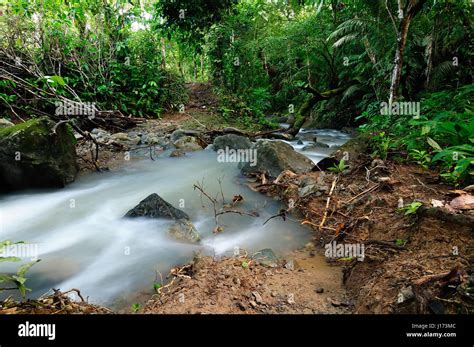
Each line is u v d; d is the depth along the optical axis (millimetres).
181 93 9094
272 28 9391
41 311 1716
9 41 6805
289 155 4328
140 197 3787
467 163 2453
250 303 1839
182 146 5844
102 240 2811
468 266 1583
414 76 6246
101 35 8297
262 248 2609
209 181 4270
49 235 2924
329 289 1998
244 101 8781
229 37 9227
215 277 2096
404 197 2750
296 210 3184
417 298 1480
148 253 2578
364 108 7574
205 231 2928
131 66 8266
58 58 7418
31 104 6730
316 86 9805
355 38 7020
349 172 3701
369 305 1668
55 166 4035
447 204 2332
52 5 6996
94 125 6836
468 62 5844
